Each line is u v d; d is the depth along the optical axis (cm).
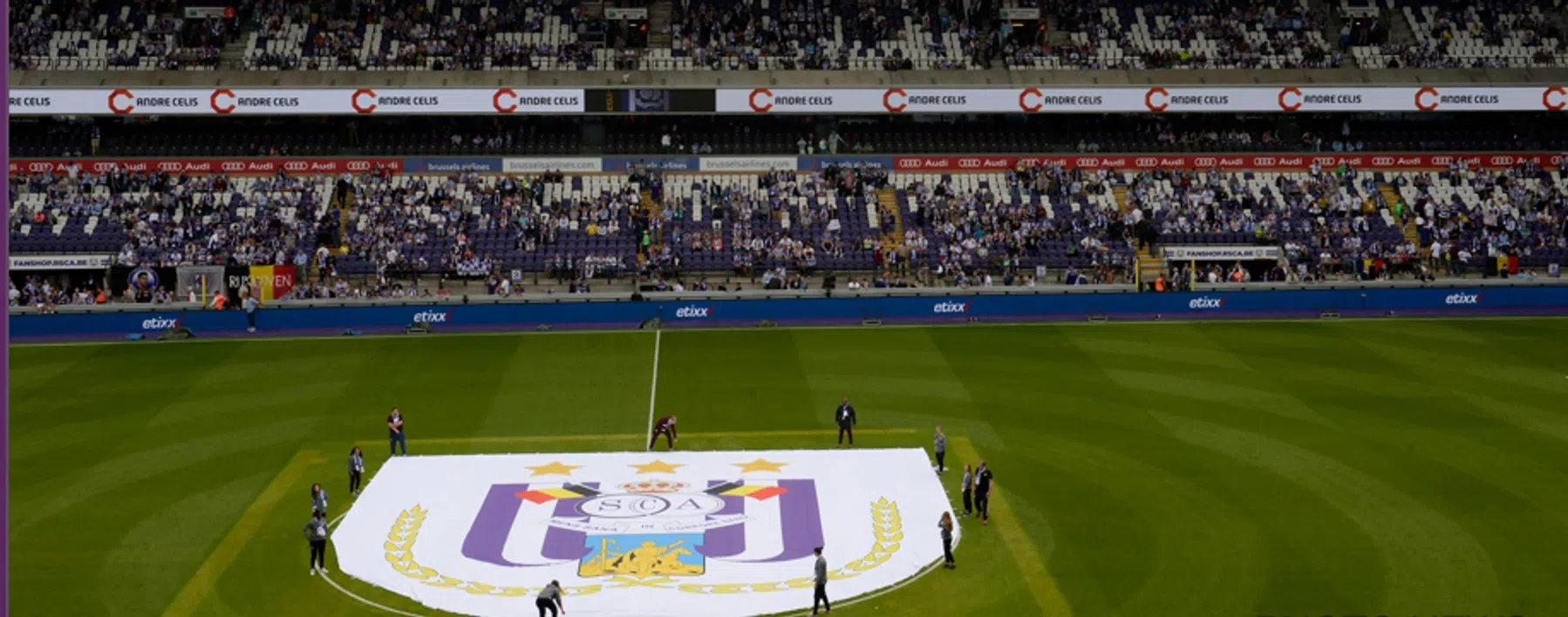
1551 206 8012
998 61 8450
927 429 4606
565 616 3031
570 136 8388
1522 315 6719
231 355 5906
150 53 8100
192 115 7944
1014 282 7331
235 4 8481
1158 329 6384
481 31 8419
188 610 3062
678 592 3177
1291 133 8650
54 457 4309
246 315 6488
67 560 3375
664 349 6012
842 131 8506
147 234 7381
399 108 7956
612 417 4819
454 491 3925
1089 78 8231
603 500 3844
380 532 3584
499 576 3291
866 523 3644
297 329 6488
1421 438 4397
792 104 8100
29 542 3509
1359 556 3331
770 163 8262
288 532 3597
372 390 5241
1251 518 3634
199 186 7862
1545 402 4872
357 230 7556
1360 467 4088
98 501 3853
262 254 7219
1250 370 5466
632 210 7775
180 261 7175
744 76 8125
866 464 4159
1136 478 4016
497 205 7806
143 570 3316
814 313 6750
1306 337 6147
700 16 8606
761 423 4712
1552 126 8662
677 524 3644
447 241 7494
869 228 7744
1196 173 8312
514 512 3738
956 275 7250
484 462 4212
